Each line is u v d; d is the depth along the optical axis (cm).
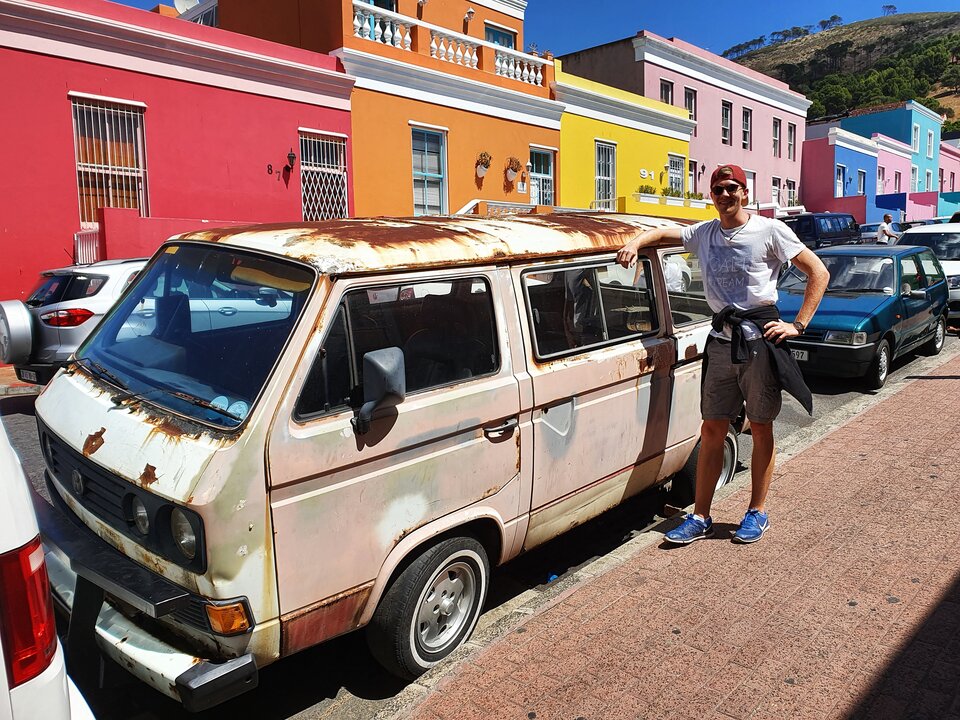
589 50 2588
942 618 342
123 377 332
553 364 378
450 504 332
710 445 427
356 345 302
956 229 1462
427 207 1593
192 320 331
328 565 289
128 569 281
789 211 2703
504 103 1725
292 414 277
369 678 351
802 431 699
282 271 307
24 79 1013
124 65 1105
